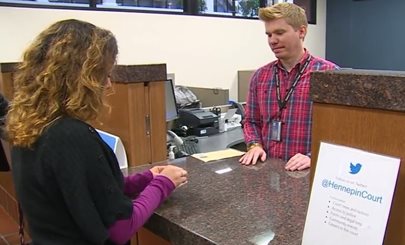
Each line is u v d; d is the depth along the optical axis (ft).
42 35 2.91
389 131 2.17
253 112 6.90
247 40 17.31
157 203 3.26
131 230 2.94
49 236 2.77
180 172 3.59
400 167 2.10
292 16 6.13
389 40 19.95
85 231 2.66
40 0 11.77
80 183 2.63
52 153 2.65
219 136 11.56
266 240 2.81
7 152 5.51
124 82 4.64
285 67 6.50
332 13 21.63
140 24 13.83
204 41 15.79
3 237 7.52
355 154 2.18
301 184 4.07
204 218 3.24
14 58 11.28
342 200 2.19
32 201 2.78
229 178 4.33
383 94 2.15
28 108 2.80
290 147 6.36
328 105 2.43
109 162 2.88
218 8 16.40
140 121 4.79
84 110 2.82
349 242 2.14
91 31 2.91
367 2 20.42
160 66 4.89
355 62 21.30
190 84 15.55
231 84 16.97
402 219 2.15
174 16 14.71
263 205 3.49
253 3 17.63
